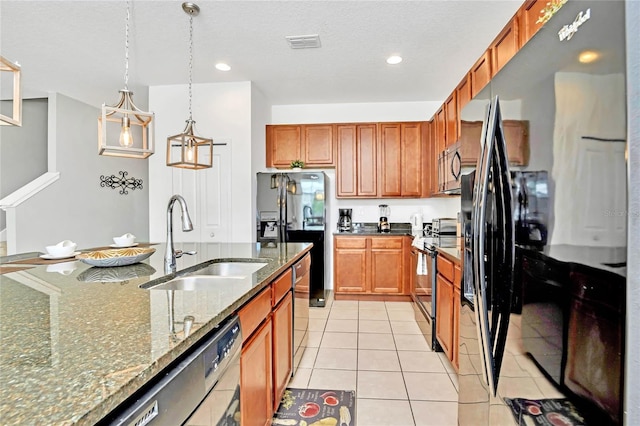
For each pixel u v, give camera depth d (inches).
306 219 155.7
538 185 36.2
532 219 37.2
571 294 31.0
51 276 60.2
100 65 127.3
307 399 80.4
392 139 169.9
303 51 116.3
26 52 115.7
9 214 150.1
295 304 88.0
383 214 182.5
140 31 102.0
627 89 25.4
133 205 219.1
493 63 86.8
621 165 25.8
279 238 153.7
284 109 183.0
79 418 19.6
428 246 114.7
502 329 43.5
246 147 146.7
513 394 40.9
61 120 165.5
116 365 25.7
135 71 133.0
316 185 155.5
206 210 149.6
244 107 146.3
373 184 170.9
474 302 50.3
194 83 147.2
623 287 25.6
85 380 23.5
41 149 188.9
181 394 30.0
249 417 52.3
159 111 149.9
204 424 34.4
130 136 79.9
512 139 41.8
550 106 34.3
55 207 165.8
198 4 88.5
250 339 54.1
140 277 59.2
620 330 25.8
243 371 49.9
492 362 45.5
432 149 158.4
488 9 91.4
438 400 79.8
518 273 40.0
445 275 95.8
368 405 77.9
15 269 67.3
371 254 164.7
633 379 25.4
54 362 26.1
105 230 196.7
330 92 160.9
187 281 70.0
